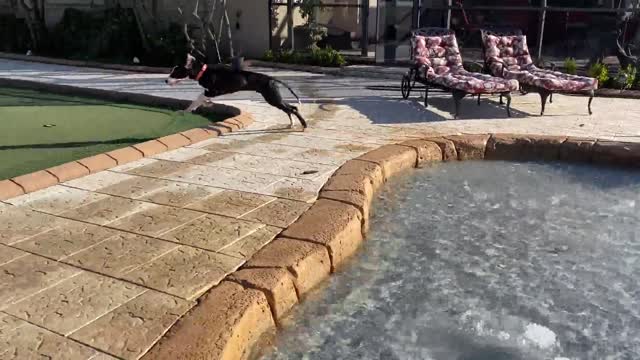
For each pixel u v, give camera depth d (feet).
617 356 8.98
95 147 19.24
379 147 18.56
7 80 33.47
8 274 10.11
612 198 15.71
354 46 46.52
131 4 45.11
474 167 18.35
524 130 21.33
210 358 7.72
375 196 15.44
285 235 11.44
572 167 18.39
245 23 42.06
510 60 27.66
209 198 13.93
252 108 25.29
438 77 24.48
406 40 40.70
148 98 27.86
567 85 23.63
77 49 45.85
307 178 15.44
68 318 8.73
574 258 12.23
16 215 12.81
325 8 45.88
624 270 11.73
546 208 14.97
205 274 10.13
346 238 11.83
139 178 15.52
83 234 11.82
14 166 17.01
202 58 39.17
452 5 39.11
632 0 35.50
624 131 21.13
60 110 25.72
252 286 9.44
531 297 10.64
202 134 19.75
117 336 8.29
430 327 9.62
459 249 12.54
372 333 9.42
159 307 9.05
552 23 38.52
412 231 13.41
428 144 18.67
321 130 21.25
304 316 9.86
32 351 7.93
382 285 10.94
